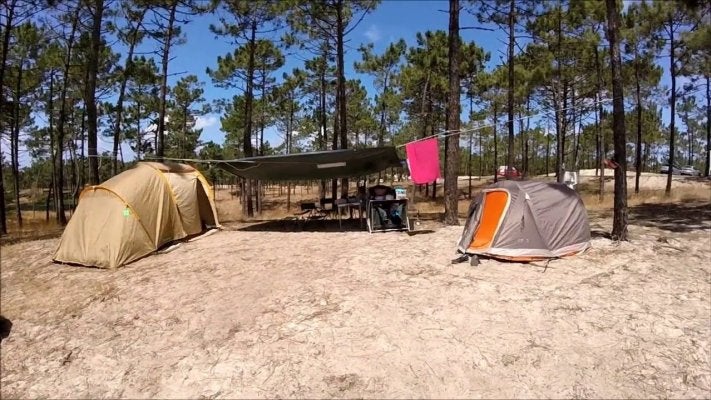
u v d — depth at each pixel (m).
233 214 20.36
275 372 4.71
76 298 6.78
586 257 7.43
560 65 16.67
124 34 15.82
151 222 9.11
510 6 15.58
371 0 14.88
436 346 4.96
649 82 18.34
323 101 22.36
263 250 8.81
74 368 5.08
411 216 13.16
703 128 52.06
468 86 21.75
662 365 4.59
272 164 10.95
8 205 38.44
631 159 45.12
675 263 7.06
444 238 9.05
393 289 6.28
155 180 9.56
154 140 27.78
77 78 18.83
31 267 8.55
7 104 17.02
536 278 6.54
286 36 17.84
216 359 4.98
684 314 5.41
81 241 8.55
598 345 4.92
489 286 6.24
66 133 24.30
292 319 5.60
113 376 4.90
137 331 5.69
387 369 4.66
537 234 7.50
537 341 5.00
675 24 16.66
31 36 17.38
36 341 5.65
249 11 15.98
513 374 4.55
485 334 5.14
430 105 23.25
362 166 11.46
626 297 5.86
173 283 7.06
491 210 7.94
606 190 24.70
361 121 24.28
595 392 4.30
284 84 23.86
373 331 5.25
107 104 23.69
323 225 12.18
